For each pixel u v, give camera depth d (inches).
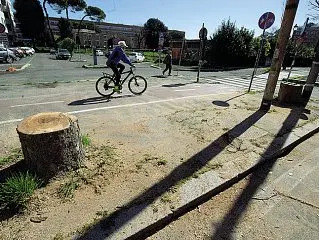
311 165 143.2
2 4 2049.7
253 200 109.4
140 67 904.9
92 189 104.3
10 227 83.4
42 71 625.0
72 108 235.1
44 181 105.0
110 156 133.3
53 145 102.5
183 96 304.0
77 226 84.6
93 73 596.1
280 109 243.4
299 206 106.2
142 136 166.1
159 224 91.0
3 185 96.3
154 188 107.6
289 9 194.2
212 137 167.5
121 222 87.4
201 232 89.9
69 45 1915.6
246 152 147.5
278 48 213.5
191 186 110.4
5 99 268.4
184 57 1280.8
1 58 829.8
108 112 223.0
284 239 87.7
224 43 1072.2
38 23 2308.1
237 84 457.4
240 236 88.4
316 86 426.6
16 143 150.9
